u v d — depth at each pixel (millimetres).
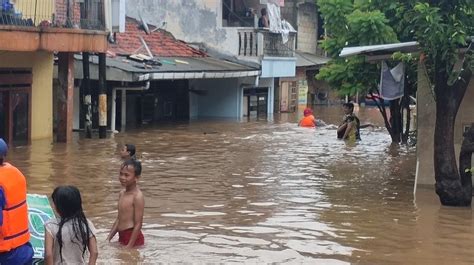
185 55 30406
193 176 15086
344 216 11523
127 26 29625
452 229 10750
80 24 20312
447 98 12117
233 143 21594
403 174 16016
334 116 34875
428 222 11188
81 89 23641
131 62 25250
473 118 13727
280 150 20156
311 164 17406
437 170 12492
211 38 32656
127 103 27188
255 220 11109
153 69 24797
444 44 11422
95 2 21031
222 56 32500
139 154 18406
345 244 9797
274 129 26578
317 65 40031
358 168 16875
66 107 20203
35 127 20859
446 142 12312
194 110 31938
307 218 11328
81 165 15945
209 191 13422
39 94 21000
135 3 30844
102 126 21844
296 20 42031
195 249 9336
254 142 21969
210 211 11672
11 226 6844
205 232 10266
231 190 13594
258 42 33312
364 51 14047
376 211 11953
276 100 37156
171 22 32094
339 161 18062
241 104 32469
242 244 9656
